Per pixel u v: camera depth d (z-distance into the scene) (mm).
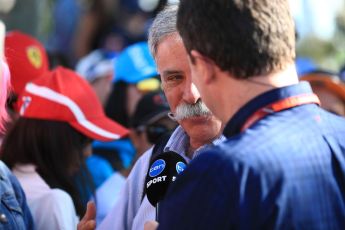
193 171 3627
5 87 4727
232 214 3490
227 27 3674
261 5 3693
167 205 3680
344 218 3643
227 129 3777
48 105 5809
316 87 7703
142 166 4926
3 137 6109
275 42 3684
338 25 13773
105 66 9328
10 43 7117
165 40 4570
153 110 6648
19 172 5617
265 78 3715
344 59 13359
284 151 3605
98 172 6977
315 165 3639
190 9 3791
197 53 3773
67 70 6035
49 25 13383
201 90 3850
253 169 3535
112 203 6445
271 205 3512
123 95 7906
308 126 3715
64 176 5719
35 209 5355
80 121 5859
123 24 12703
